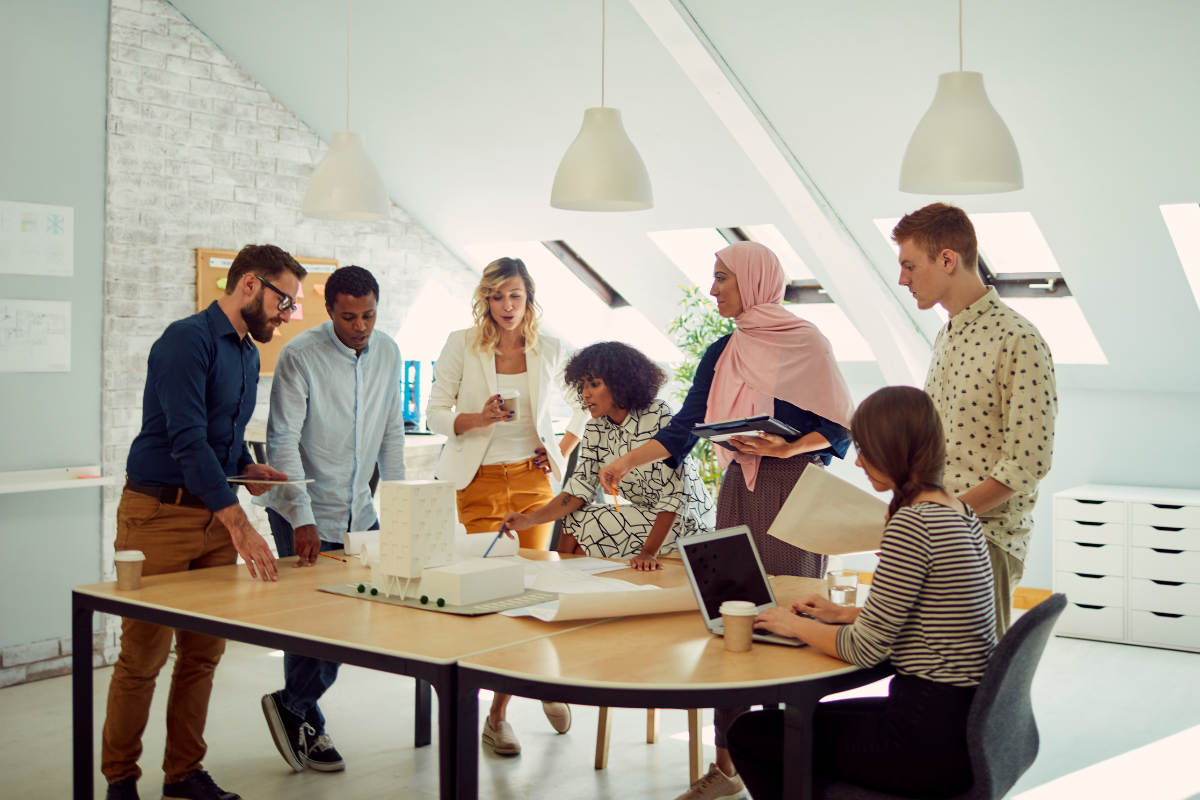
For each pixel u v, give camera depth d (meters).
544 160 4.81
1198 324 4.32
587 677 1.62
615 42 3.97
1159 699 3.76
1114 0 3.17
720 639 1.88
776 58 3.84
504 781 2.97
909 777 1.68
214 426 2.61
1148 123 3.52
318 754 3.07
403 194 5.51
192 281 4.59
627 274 5.62
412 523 2.14
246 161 4.81
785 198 4.41
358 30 4.37
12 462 3.96
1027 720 1.78
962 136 2.65
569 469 3.87
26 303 3.97
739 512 2.73
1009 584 2.21
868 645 1.68
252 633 1.94
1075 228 4.11
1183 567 4.42
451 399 3.46
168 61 4.47
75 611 2.28
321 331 2.98
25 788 2.92
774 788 1.80
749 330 2.83
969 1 3.33
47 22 4.02
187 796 2.75
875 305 4.79
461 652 1.74
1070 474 5.11
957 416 2.26
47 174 4.04
